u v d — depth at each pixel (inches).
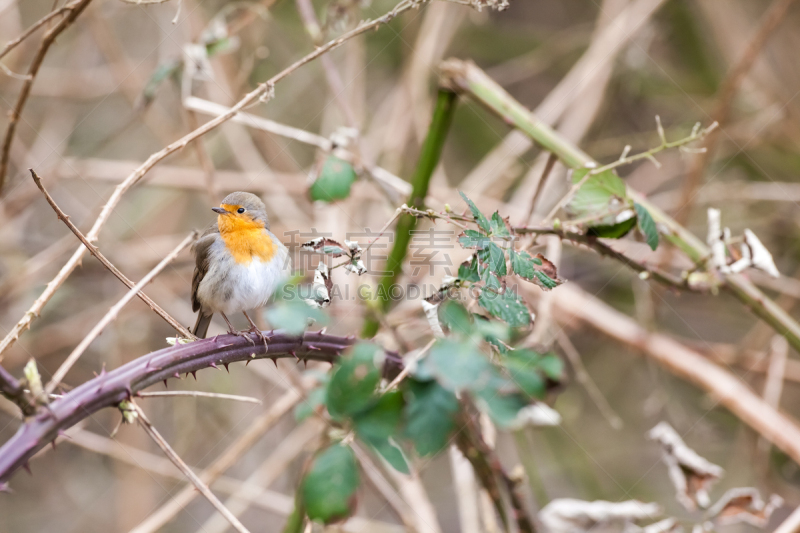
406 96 446.3
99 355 444.5
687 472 243.0
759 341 388.2
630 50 465.1
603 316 358.0
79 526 450.6
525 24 575.5
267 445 443.8
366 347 141.5
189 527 429.1
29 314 162.9
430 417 139.5
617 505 246.5
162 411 456.4
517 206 378.3
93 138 493.0
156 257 435.8
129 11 473.7
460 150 538.9
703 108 475.5
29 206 442.3
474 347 133.6
